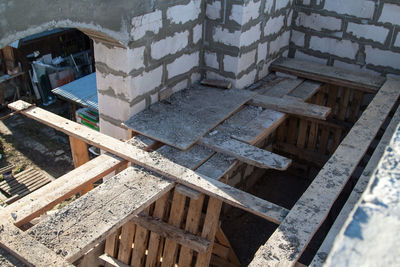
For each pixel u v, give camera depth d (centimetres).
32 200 296
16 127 962
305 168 642
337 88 561
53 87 1119
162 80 438
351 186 596
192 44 465
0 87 1059
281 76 551
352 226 55
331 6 525
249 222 591
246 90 473
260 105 455
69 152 877
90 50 1203
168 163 345
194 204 368
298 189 636
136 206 293
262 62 527
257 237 567
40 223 270
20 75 1100
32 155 859
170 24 419
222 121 419
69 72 1144
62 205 687
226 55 470
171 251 401
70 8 327
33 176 785
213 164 355
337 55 547
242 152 365
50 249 248
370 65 527
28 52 1080
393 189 59
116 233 416
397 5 478
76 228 268
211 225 365
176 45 439
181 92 468
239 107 442
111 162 350
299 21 559
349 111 573
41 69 1070
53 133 945
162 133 382
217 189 315
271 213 292
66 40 1156
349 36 527
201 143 380
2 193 752
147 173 336
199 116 414
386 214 56
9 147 881
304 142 623
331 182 322
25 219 274
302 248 260
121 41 370
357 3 504
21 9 298
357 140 378
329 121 581
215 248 495
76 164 437
